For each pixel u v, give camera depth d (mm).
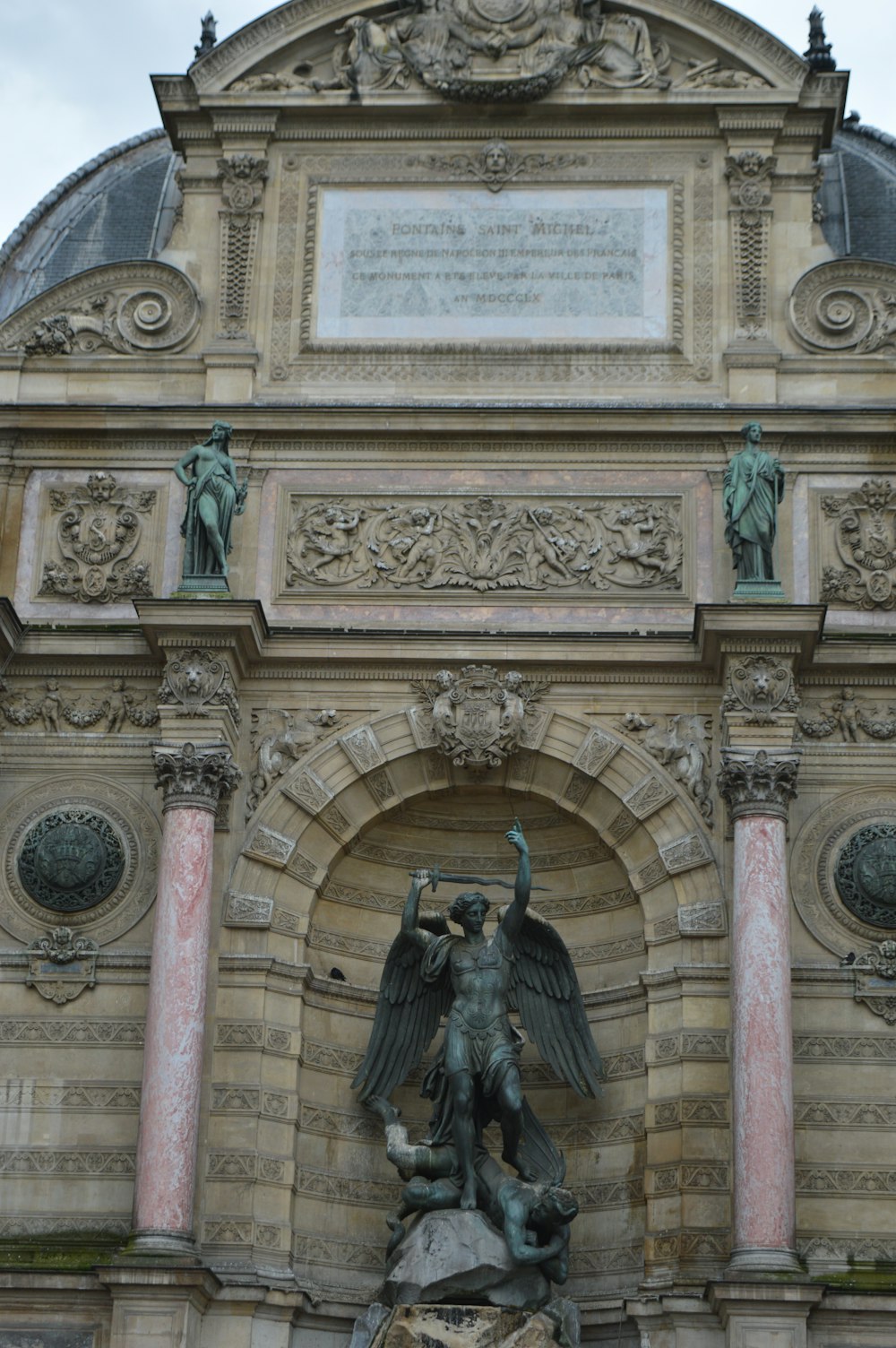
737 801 38281
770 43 43031
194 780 38688
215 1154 37656
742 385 41719
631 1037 39344
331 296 42844
